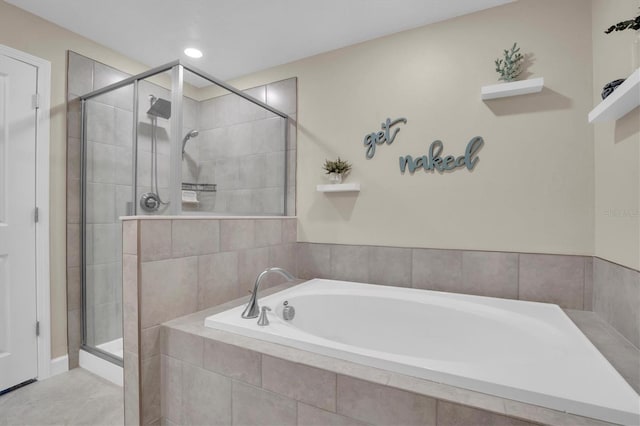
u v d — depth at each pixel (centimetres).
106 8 200
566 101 181
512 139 193
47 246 212
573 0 180
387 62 231
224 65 276
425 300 191
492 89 189
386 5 198
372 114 236
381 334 197
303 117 264
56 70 217
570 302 181
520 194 192
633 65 127
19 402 184
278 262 247
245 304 192
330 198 252
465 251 205
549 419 86
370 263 236
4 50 192
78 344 229
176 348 154
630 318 133
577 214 179
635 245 130
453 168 209
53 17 209
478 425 92
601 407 85
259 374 128
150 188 194
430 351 183
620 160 143
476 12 203
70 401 185
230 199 218
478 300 188
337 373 112
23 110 201
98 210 223
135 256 153
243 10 203
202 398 145
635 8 129
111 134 215
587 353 119
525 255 190
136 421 153
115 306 216
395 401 103
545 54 185
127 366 157
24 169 202
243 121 232
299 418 119
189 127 190
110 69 248
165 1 194
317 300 209
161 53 256
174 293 169
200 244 184
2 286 192
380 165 233
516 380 98
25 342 201
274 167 260
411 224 222
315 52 256
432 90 216
